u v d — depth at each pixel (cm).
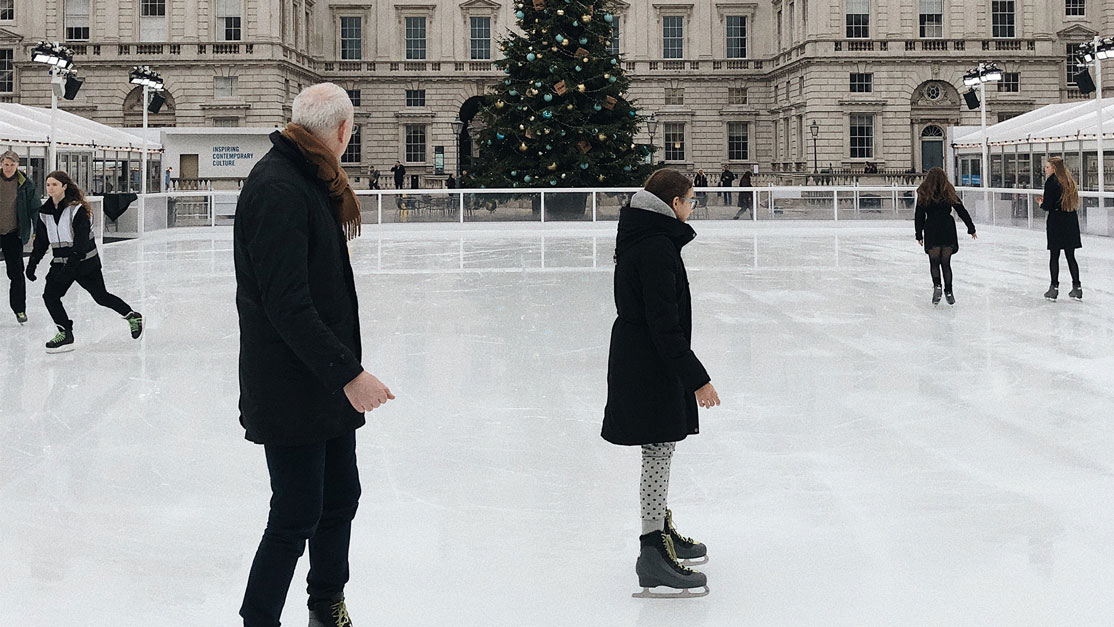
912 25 5678
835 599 487
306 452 412
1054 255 1577
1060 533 570
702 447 766
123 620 471
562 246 2814
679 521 604
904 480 677
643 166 4159
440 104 6312
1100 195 2545
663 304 489
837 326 1341
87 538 583
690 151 6400
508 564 538
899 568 524
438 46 6316
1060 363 1076
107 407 915
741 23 6394
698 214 3659
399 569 532
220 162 4688
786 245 2838
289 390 406
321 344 390
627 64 6353
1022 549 547
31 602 492
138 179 4481
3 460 744
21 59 5684
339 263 420
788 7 6038
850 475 690
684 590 496
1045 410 870
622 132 4025
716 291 1730
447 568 533
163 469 721
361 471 712
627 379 502
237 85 5644
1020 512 609
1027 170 4300
